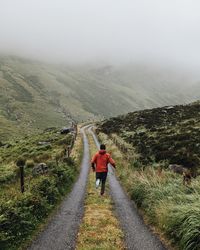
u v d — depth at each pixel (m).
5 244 10.63
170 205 13.24
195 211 11.08
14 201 13.54
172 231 11.66
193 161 29.78
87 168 32.16
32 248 10.80
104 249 10.37
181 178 17.70
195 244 9.92
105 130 80.06
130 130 69.00
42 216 14.28
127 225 13.46
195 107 84.62
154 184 17.45
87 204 16.97
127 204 17.38
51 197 16.78
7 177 26.25
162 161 31.66
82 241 11.30
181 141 40.25
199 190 14.15
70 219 14.20
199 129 49.22
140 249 10.75
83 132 90.88
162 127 62.84
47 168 24.80
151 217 14.18
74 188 21.81
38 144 60.25
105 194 19.59
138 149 41.44
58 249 10.71
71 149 45.88
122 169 29.34
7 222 11.51
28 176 24.59
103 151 19.16
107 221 13.67
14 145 71.75
